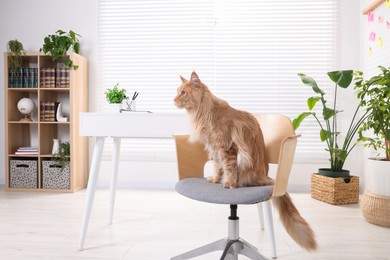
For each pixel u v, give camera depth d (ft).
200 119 5.03
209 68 12.97
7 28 13.47
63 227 8.05
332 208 9.96
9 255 6.38
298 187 12.65
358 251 6.72
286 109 12.74
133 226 8.20
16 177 12.28
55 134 13.37
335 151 10.73
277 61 12.78
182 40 13.05
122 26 13.24
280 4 12.69
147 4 13.14
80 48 13.37
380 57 10.43
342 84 10.10
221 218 8.93
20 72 12.33
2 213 9.21
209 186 5.05
